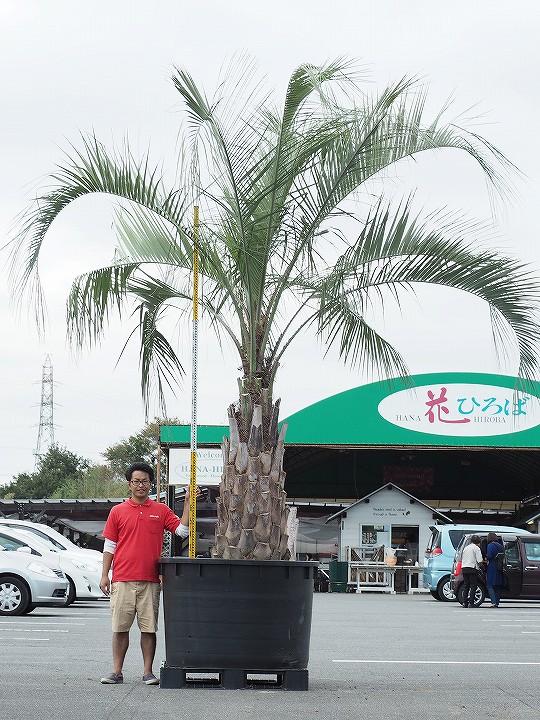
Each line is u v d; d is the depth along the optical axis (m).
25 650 13.02
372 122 10.66
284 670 9.50
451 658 13.12
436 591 31.56
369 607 26.27
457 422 39.03
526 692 9.74
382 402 39.25
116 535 9.87
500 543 27.20
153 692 9.23
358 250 11.23
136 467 9.87
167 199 11.27
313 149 10.54
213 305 11.34
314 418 39.28
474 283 11.27
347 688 9.88
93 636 15.23
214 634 9.44
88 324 11.52
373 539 39.06
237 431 9.85
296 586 9.55
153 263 11.43
